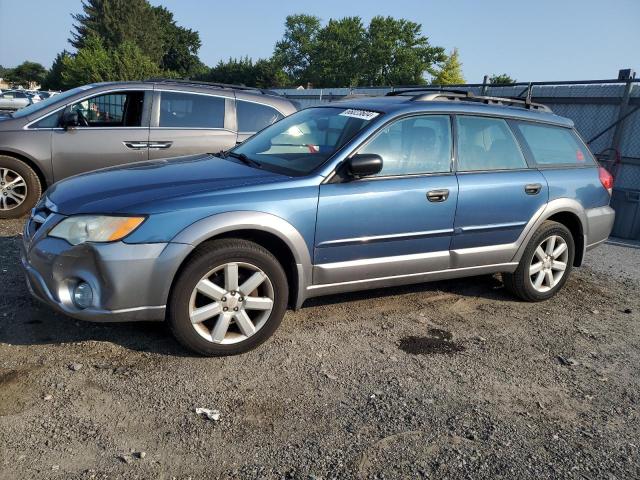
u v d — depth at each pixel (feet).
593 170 17.30
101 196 11.08
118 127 22.04
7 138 20.79
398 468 8.55
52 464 8.06
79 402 9.62
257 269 11.52
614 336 14.61
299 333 13.14
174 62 307.78
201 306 11.27
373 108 14.05
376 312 14.84
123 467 8.14
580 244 17.16
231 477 8.11
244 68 273.54
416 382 11.28
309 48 283.79
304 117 15.38
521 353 13.12
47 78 256.32
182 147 22.74
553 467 8.89
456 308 15.64
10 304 13.21
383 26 242.58
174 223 10.64
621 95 32.32
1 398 9.53
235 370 11.16
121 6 253.03
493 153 15.10
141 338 12.12
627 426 10.30
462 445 9.27
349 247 12.64
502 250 15.16
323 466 8.47
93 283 10.40
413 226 13.35
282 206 11.64
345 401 10.36
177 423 9.29
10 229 20.12
